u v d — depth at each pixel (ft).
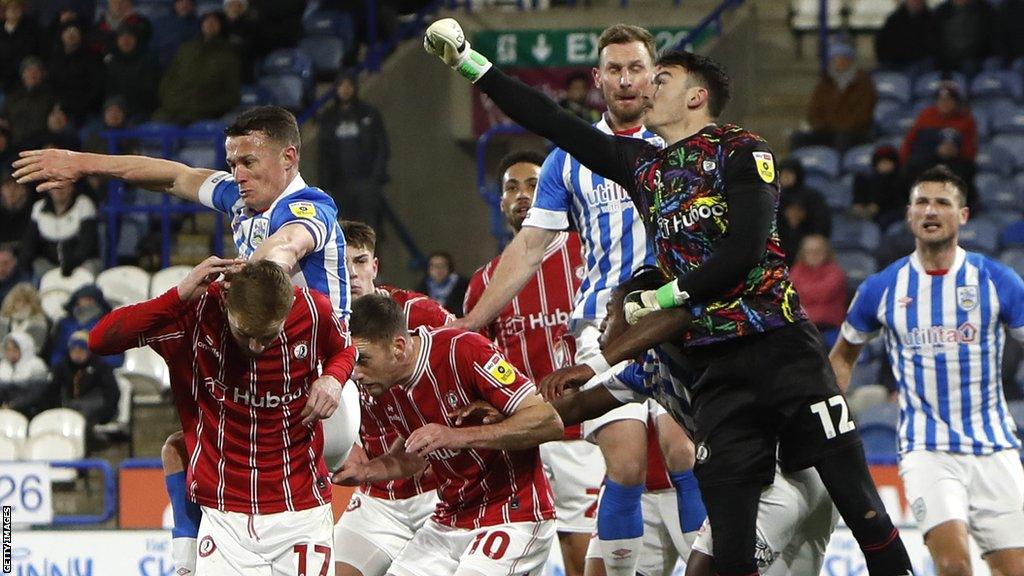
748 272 49.93
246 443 51.60
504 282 67.51
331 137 141.18
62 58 152.46
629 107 65.72
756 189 49.03
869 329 73.41
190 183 56.18
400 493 65.26
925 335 71.31
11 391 123.13
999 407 71.61
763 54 166.81
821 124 148.87
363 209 140.56
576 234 77.30
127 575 90.17
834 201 140.87
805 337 50.88
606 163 53.31
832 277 118.32
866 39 167.84
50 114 150.30
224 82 149.28
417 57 163.94
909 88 154.61
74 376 119.55
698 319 50.24
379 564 65.51
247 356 50.19
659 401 55.93
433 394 56.44
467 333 56.54
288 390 50.98
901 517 92.73
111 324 49.44
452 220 165.07
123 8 160.97
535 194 69.26
